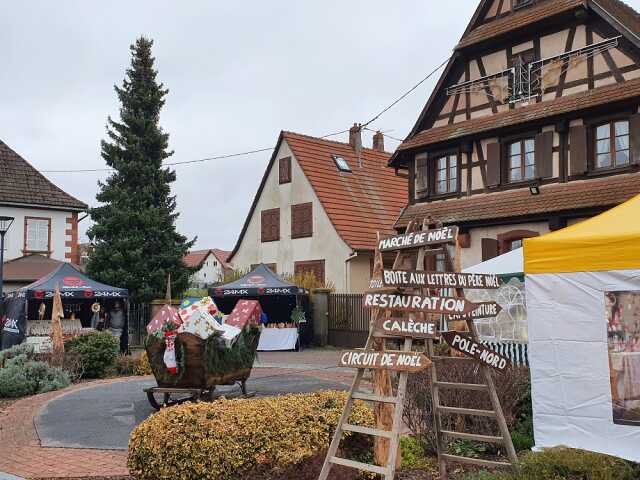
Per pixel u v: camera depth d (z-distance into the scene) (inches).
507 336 523.5
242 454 235.5
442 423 299.3
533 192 735.1
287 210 1193.4
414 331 232.7
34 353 621.6
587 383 255.1
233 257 1311.5
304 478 246.4
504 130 773.3
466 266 791.1
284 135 1201.4
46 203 1188.5
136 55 1092.5
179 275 1064.8
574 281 259.8
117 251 1023.6
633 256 247.6
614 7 805.9
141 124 1071.0
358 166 1263.5
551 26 748.0
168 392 411.2
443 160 865.5
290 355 842.2
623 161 679.1
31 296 721.6
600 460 226.5
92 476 280.2
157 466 233.9
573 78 724.7
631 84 665.0
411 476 268.7
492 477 241.0
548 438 261.9
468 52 831.1
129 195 1055.0
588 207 663.1
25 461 308.7
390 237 263.3
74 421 403.5
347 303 954.1
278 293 901.2
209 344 408.5
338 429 233.1
